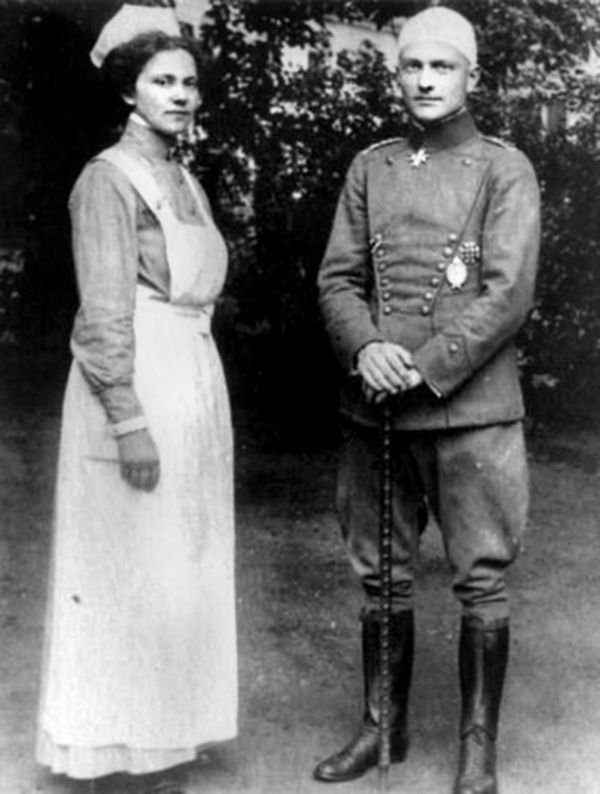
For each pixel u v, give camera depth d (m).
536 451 8.14
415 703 4.13
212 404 3.38
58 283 9.85
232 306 9.09
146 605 3.29
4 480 7.05
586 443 8.38
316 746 3.79
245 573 5.57
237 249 9.07
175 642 3.32
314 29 10.84
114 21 3.35
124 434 3.20
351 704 4.12
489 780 3.35
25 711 4.00
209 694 3.40
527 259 3.30
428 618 5.00
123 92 3.38
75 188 3.32
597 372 8.95
